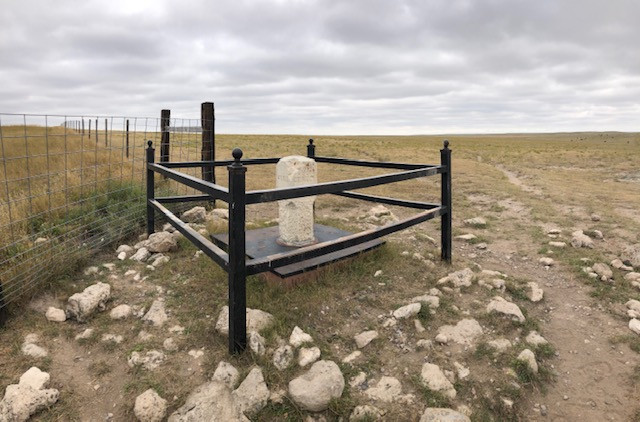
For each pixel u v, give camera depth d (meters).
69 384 2.77
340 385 2.72
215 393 2.56
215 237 5.05
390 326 3.47
